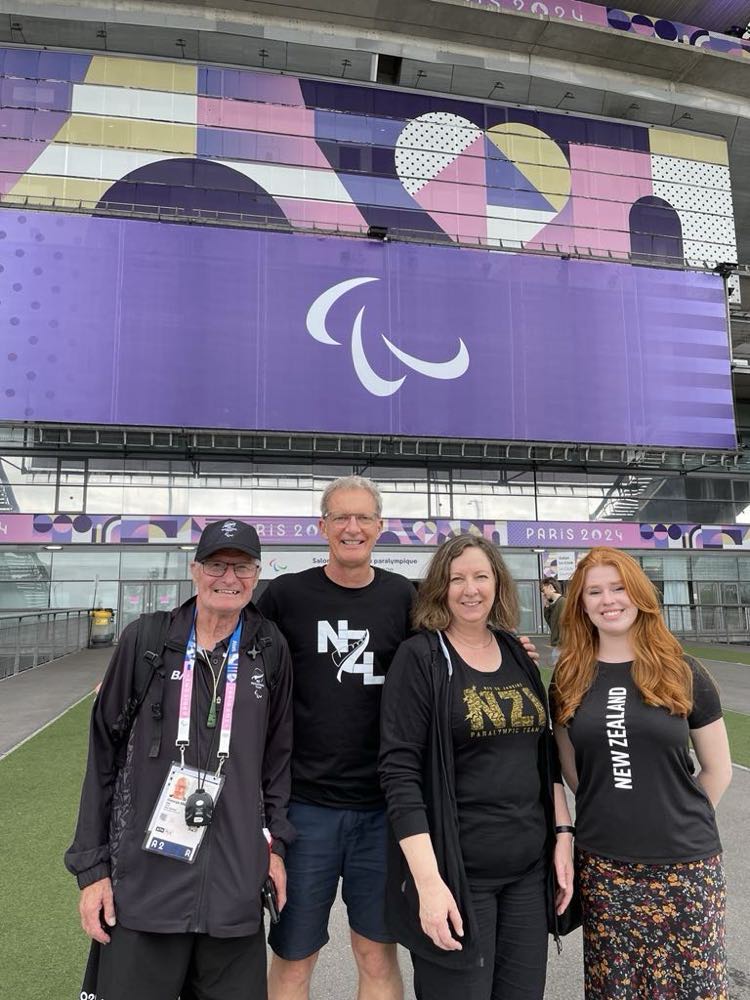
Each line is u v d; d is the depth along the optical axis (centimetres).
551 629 693
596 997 189
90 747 184
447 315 2358
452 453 2395
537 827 191
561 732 209
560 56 2666
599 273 2508
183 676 185
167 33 2355
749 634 2128
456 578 201
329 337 2259
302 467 2297
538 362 2395
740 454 2572
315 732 217
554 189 2628
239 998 174
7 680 1072
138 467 2188
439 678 191
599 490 2484
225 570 186
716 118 2842
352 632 221
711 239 2770
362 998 219
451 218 2502
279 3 2389
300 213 2373
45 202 2191
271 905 182
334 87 2491
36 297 2066
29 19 2261
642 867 184
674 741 187
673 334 2522
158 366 2117
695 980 179
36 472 2123
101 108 2284
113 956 169
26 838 401
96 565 2111
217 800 177
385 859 215
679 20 2894
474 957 174
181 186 2291
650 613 198
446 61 2566
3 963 266
